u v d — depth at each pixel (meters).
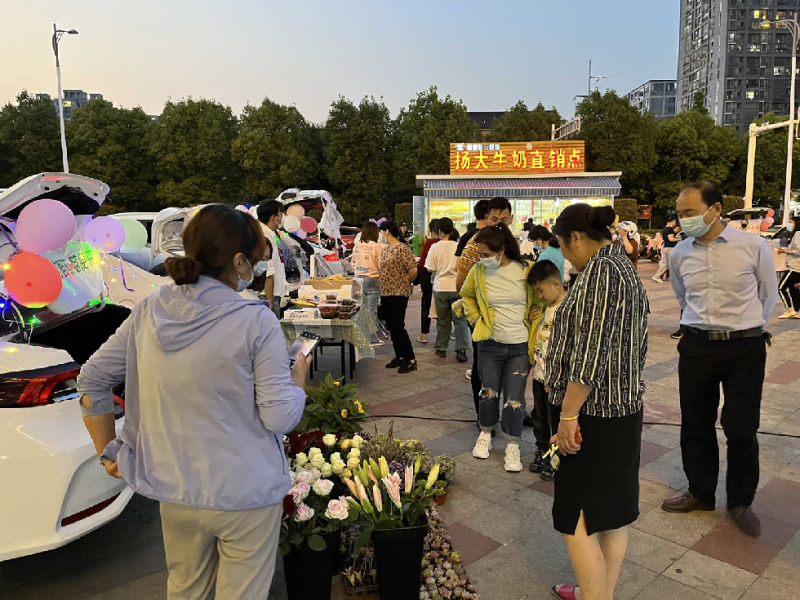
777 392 5.29
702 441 3.14
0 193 3.02
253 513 1.60
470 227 5.75
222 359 1.53
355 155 31.89
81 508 2.35
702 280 2.99
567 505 2.13
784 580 2.59
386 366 6.41
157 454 1.58
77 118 32.12
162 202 32.12
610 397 2.03
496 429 4.48
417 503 2.47
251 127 32.00
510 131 32.34
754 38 124.50
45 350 2.39
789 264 8.93
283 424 1.56
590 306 1.97
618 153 29.86
